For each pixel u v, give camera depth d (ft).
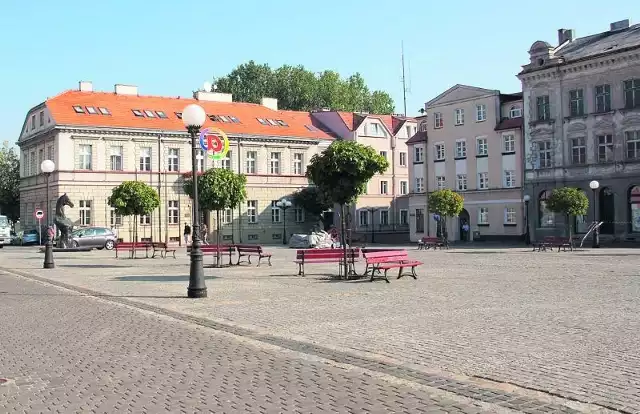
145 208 132.67
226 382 28.60
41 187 208.74
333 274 84.69
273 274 86.22
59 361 33.68
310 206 224.12
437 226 207.82
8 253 160.25
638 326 40.60
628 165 160.25
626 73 161.17
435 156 211.00
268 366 31.58
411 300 55.72
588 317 44.50
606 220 166.40
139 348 36.70
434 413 23.32
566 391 25.80
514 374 28.76
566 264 97.30
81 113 198.59
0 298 62.69
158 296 62.08
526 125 182.60
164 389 27.68
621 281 69.62
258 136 221.05
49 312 52.34
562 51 182.70
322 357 33.32
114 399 26.32
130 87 218.38
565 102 173.88
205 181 103.09
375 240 218.59
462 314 46.98
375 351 34.42
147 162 204.74
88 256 141.59
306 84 349.41
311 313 49.08
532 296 57.21
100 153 197.36
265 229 222.89
